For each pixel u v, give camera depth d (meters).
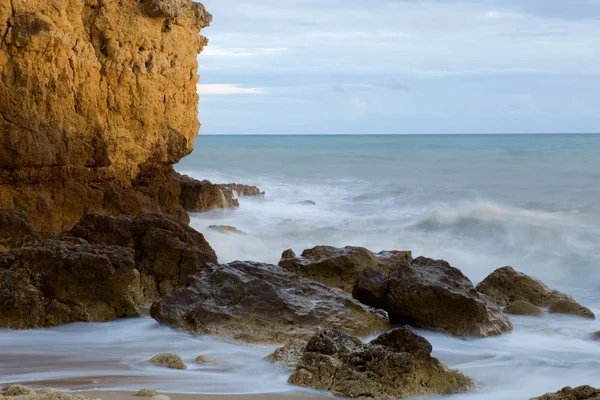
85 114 20.67
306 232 26.66
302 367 10.39
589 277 21.69
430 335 14.06
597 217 30.50
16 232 16.30
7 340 12.85
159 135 23.45
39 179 19.59
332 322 13.42
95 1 21.17
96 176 21.28
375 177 51.31
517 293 16.61
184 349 12.39
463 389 10.52
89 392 9.37
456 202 36.25
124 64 21.83
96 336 13.20
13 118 18.88
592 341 13.81
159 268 16.20
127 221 16.89
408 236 26.77
